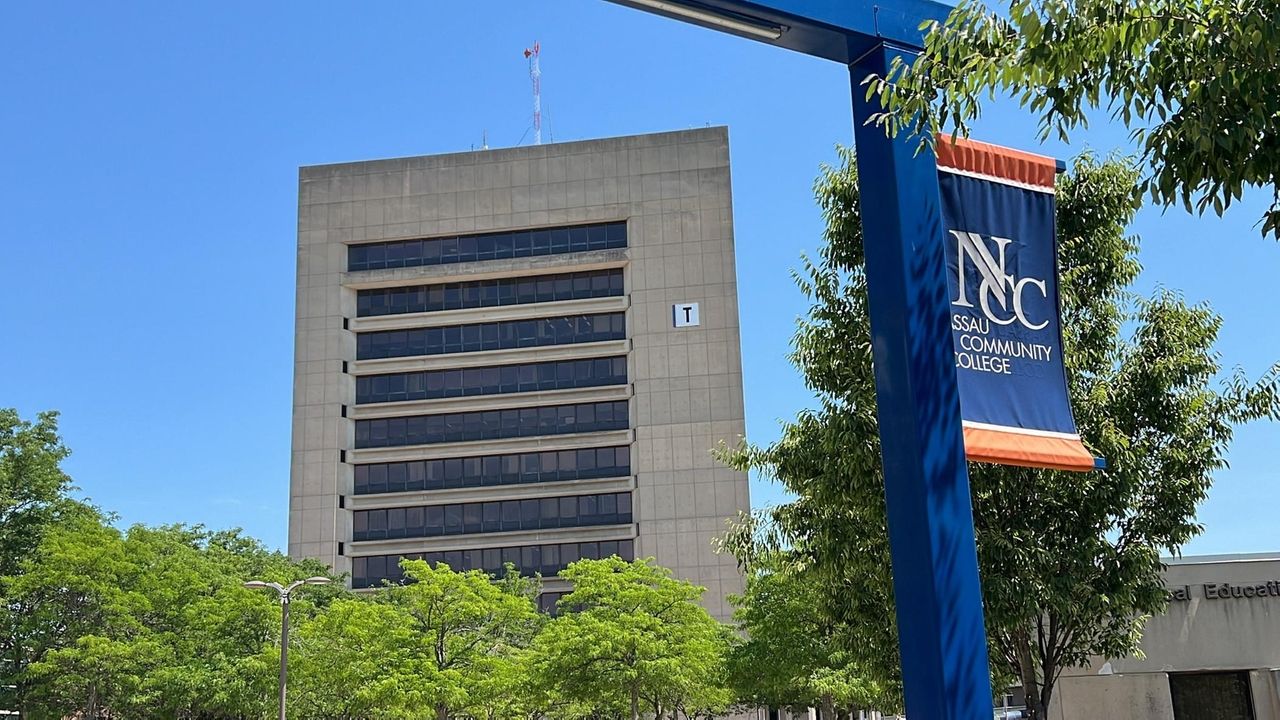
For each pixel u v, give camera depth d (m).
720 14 9.10
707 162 92.88
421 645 48.22
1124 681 26.33
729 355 89.06
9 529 53.00
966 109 9.02
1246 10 8.08
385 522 89.06
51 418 55.84
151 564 53.81
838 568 15.52
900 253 9.00
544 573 86.25
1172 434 15.30
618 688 49.19
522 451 89.12
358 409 91.12
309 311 92.75
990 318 9.58
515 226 93.12
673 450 87.38
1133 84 8.70
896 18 9.50
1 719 46.81
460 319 92.12
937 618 8.24
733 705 63.84
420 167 94.69
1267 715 26.08
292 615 54.41
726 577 84.56
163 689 48.78
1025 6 8.53
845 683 46.53
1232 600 26.64
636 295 90.75
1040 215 10.11
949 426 8.75
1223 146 8.12
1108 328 15.54
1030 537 14.48
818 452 15.86
